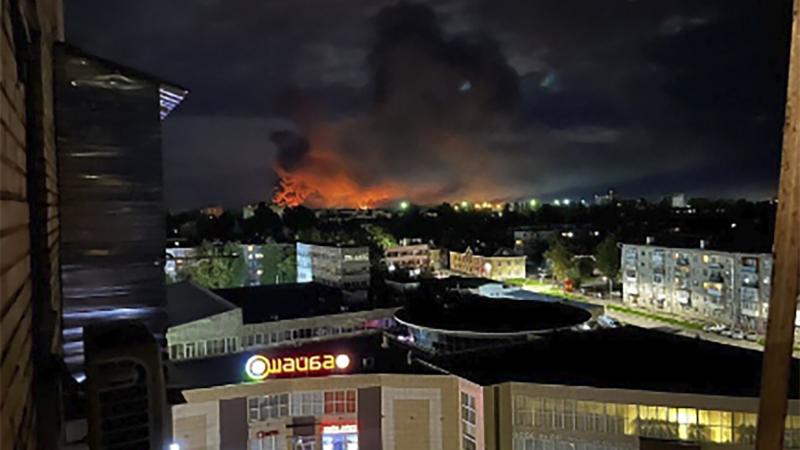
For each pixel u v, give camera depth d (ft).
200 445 87.56
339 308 153.69
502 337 124.47
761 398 19.11
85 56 38.91
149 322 40.29
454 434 90.12
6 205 14.89
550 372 87.25
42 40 27.96
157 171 41.16
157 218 41.11
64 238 38.55
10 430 13.58
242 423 90.02
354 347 108.47
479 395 84.12
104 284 39.42
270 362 92.68
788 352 18.65
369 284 247.29
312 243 272.72
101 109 39.68
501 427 83.92
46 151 29.12
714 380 80.89
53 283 30.27
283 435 92.12
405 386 91.86
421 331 132.87
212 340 110.73
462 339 126.93
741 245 217.56
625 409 79.41
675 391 77.56
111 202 39.83
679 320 226.58
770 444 18.92
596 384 81.30
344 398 92.94
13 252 15.99
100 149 39.63
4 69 15.89
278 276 288.71
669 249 236.84
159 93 41.68
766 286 200.23
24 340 17.98
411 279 264.31
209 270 236.63
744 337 198.39
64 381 21.58
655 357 92.12
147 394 17.66
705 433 75.97
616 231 338.95
